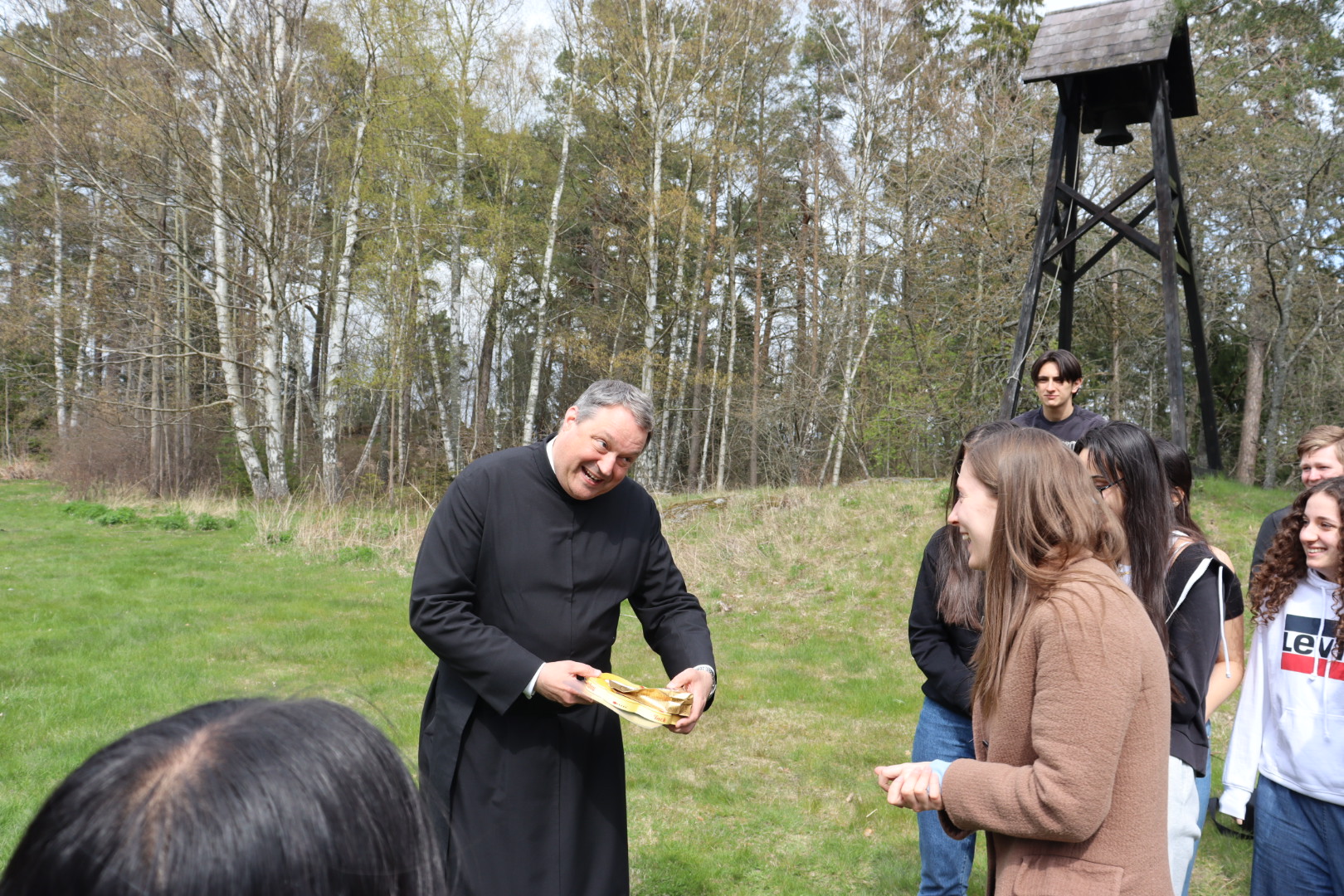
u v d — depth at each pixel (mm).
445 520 2469
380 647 7516
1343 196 16656
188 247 22094
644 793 4723
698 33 21156
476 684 2342
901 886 3711
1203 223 18109
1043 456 1657
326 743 626
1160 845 1524
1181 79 9461
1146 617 1580
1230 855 3934
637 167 20609
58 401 24625
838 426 20516
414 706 5984
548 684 2291
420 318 21375
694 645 2621
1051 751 1485
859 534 10688
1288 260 17688
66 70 16625
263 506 16688
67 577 10305
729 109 21984
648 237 21078
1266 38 14828
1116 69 9250
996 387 16953
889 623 8469
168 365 24906
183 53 17688
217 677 6504
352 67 19188
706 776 4965
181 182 17797
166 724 623
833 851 4051
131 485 22266
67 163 17109
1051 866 1545
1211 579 2400
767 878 3822
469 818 2383
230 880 539
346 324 20312
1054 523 1608
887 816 4422
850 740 5566
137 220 18594
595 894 2463
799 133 26859
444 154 22188
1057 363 4234
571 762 2436
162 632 7832
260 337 19031
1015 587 1653
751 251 27719
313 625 8234
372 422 32375
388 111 19328
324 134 21703
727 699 6410
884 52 20609
